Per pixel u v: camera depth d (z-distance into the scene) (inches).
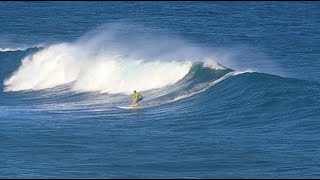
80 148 4938.5
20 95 7810.0
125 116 6146.7
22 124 5738.2
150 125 5738.2
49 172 4375.0
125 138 5221.5
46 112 6407.5
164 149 4889.3
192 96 6909.5
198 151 4820.4
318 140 5078.7
